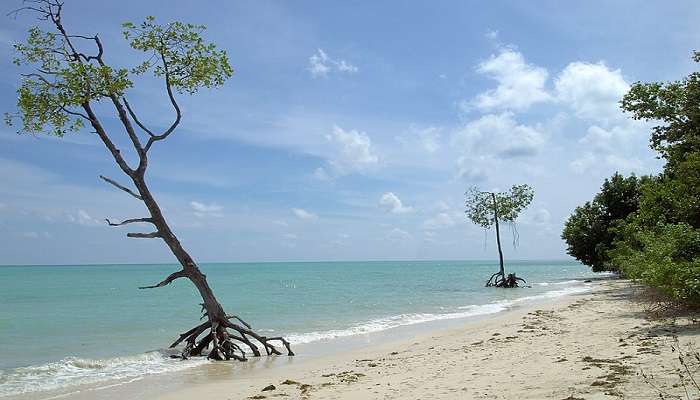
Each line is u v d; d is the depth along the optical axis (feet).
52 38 52.03
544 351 38.09
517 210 172.65
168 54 55.01
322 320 85.05
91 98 52.24
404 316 88.58
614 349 34.86
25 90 50.52
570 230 154.30
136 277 328.90
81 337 70.18
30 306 118.93
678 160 71.97
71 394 37.11
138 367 48.24
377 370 38.52
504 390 26.17
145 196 54.70
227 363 50.26
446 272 400.06
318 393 30.89
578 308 74.18
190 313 103.60
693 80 70.90
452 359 39.91
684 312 49.26
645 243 65.46
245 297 142.20
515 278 172.76
